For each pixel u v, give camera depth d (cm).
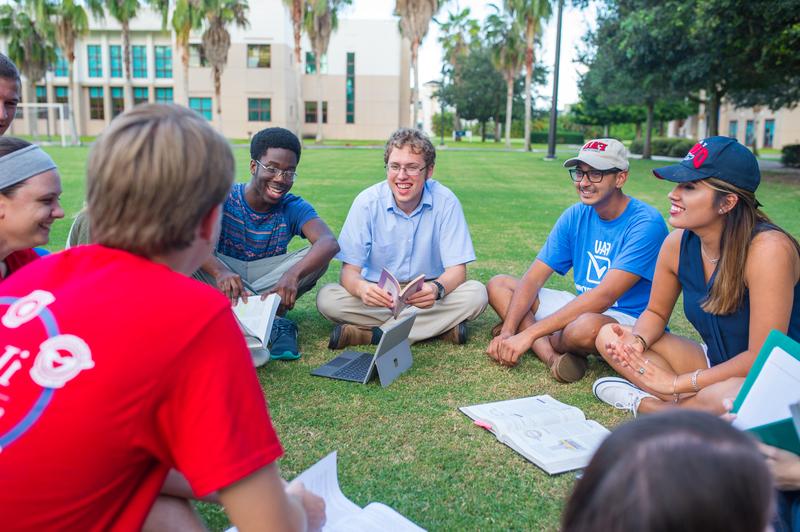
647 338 291
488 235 812
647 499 76
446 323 396
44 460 112
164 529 153
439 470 248
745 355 251
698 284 271
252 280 405
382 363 332
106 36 4544
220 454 116
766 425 175
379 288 363
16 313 122
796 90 2264
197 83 4647
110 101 4647
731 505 75
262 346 337
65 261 129
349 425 286
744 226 246
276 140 375
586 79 3622
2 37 4012
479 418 286
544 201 1195
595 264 373
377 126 5122
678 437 80
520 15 3541
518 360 373
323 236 394
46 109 4434
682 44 1712
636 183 1619
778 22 1327
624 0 1948
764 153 3981
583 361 341
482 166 2231
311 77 5059
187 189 119
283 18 4594
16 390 114
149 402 115
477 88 5572
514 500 228
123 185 117
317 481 203
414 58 3897
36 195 202
